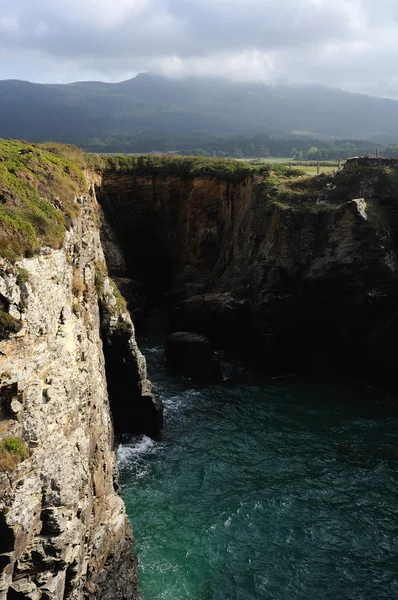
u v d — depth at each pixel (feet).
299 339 177.06
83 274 84.79
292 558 88.94
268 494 105.09
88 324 82.48
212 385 158.20
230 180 218.59
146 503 101.14
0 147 89.25
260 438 126.62
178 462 115.75
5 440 48.32
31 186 71.15
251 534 94.02
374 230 160.76
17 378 49.62
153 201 241.96
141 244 251.80
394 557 89.40
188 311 193.36
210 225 227.20
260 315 173.37
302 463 116.06
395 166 183.93
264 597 81.05
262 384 160.35
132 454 118.21
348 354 170.81
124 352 119.85
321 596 81.56
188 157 251.39
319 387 158.20
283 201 181.88
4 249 51.13
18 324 50.06
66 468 55.16
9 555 47.03
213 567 86.33
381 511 100.42
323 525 96.63
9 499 47.21
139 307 218.18
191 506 100.83
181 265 237.45
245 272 187.73
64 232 66.64
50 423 54.85
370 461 116.78
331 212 168.86
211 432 129.29
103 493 74.38
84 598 62.69
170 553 88.69
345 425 133.18
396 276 161.48
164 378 161.38
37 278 55.52
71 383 60.64
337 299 169.37
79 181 99.96
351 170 186.80
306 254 172.14
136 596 75.82
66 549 52.39
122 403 124.26
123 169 238.89
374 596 81.66
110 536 71.46
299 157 624.59
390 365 160.56
